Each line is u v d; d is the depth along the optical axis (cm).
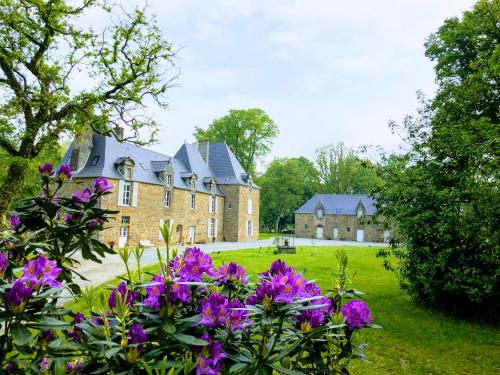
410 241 835
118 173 2531
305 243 3881
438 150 829
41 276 136
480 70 1021
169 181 3019
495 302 729
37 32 1246
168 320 149
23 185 1249
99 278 1145
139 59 1405
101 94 1354
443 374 505
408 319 752
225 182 3947
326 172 5800
